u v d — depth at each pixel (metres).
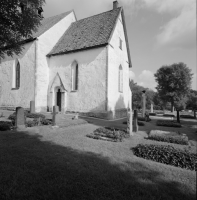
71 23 21.45
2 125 7.95
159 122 12.66
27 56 17.52
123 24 18.67
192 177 3.72
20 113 8.59
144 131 9.43
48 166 3.90
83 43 16.30
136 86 41.34
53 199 2.68
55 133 7.80
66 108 16.69
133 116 9.92
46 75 17.92
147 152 5.05
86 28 18.30
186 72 14.70
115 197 2.80
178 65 15.03
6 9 5.14
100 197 2.77
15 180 3.20
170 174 3.83
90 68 15.30
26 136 6.93
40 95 17.19
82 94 15.70
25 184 3.08
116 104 16.42
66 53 16.97
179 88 14.74
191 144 6.73
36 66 16.75
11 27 5.75
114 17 16.81
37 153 4.82
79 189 2.97
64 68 17.12
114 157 4.86
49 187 2.99
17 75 18.97
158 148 5.10
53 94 17.48
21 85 18.05
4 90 19.92
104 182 3.26
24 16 5.67
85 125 10.51
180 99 14.70
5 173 3.48
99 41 15.16
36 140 6.36
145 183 3.34
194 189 3.23
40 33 17.44
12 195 2.74
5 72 19.92
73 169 3.80
